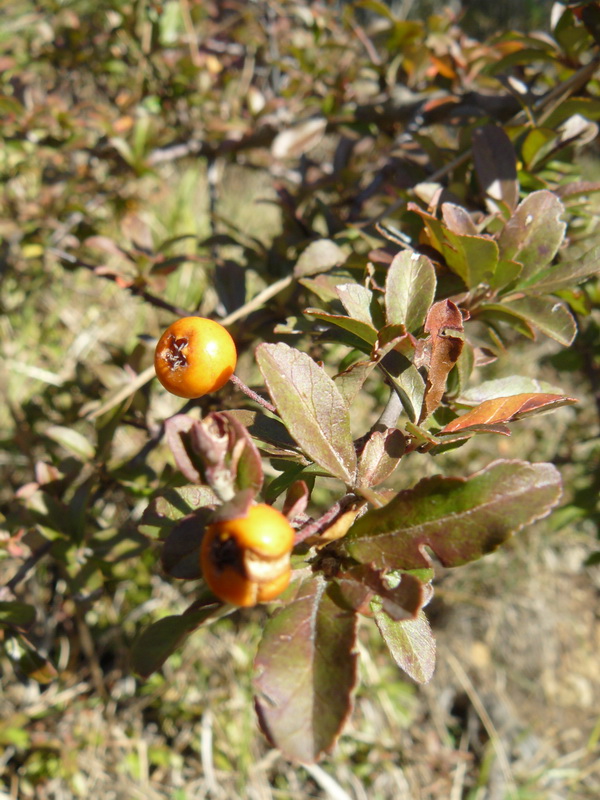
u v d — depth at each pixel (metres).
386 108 0.16
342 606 0.06
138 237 0.14
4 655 0.18
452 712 0.22
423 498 0.06
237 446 0.05
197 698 0.19
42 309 0.26
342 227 0.14
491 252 0.08
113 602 0.20
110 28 0.21
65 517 0.12
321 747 0.05
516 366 0.26
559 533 0.25
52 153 0.18
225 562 0.05
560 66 0.12
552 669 0.24
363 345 0.08
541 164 0.11
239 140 0.19
